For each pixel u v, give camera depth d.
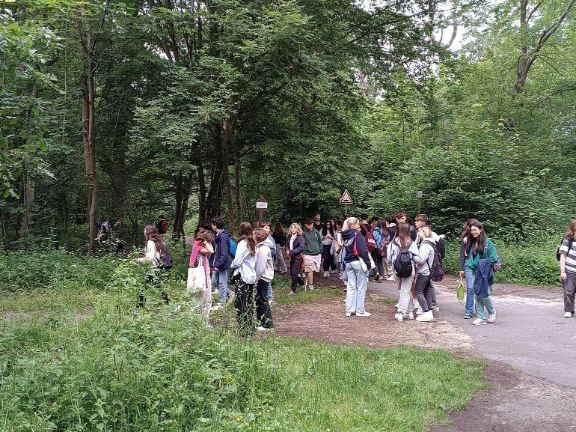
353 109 17.66
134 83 15.33
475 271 9.07
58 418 3.79
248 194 23.16
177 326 4.98
